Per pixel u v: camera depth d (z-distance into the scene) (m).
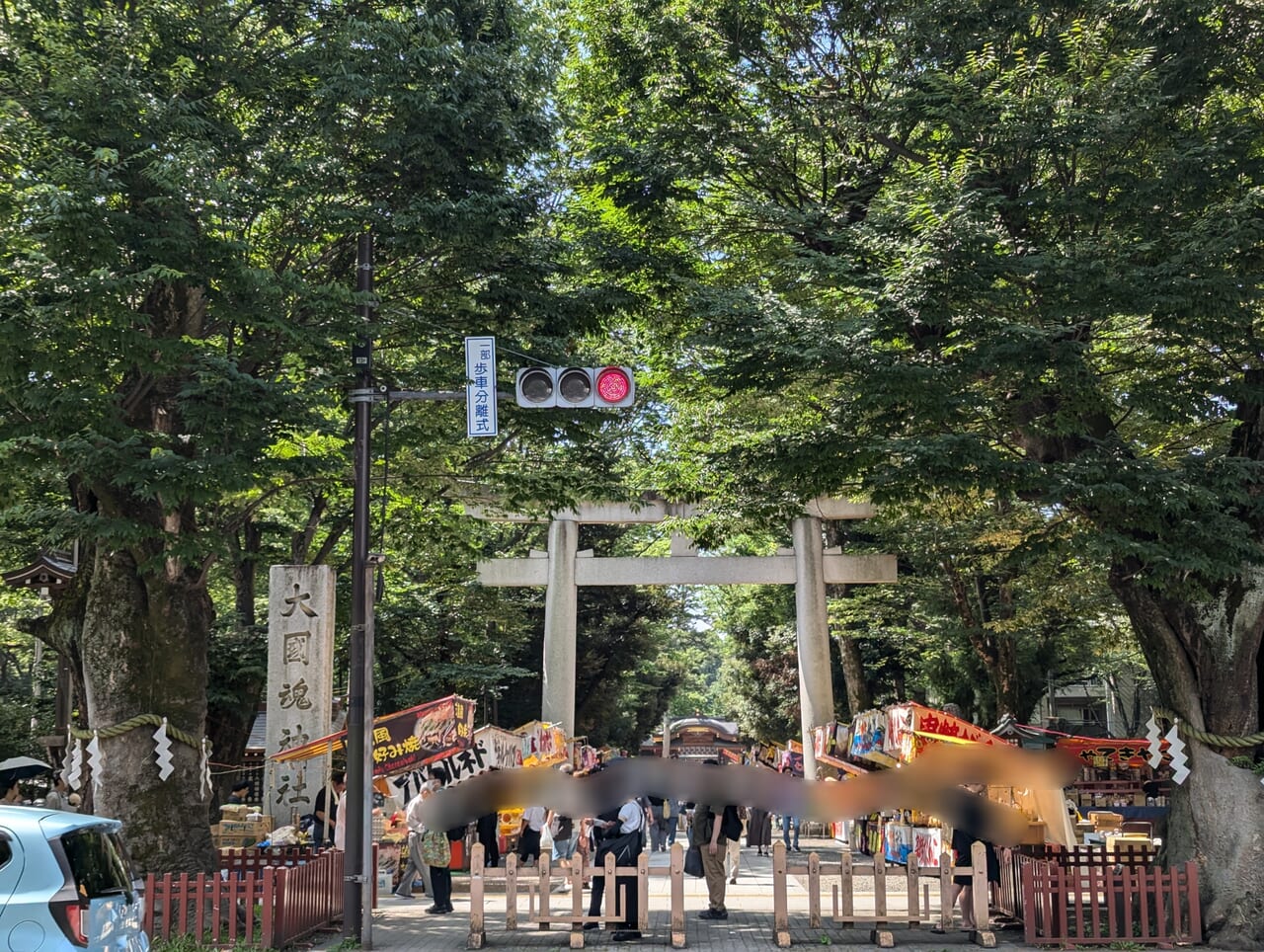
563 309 16.91
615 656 48.75
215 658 25.64
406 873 18.44
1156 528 14.04
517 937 14.07
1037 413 15.45
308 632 20.83
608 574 32.44
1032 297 14.50
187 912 12.74
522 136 16.27
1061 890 13.48
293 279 13.36
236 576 28.25
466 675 35.00
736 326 15.16
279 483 17.12
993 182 15.16
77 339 11.84
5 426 12.51
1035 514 23.00
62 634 16.20
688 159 17.84
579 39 19.48
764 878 21.77
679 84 18.53
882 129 17.41
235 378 12.70
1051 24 15.76
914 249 13.87
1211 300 13.36
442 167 15.38
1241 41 14.90
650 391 21.98
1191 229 13.66
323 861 14.23
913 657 37.19
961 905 14.03
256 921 12.90
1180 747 14.88
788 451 15.26
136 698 14.46
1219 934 13.69
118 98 12.45
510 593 44.00
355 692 13.62
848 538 36.84
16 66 13.15
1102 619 29.22
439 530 23.25
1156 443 19.83
